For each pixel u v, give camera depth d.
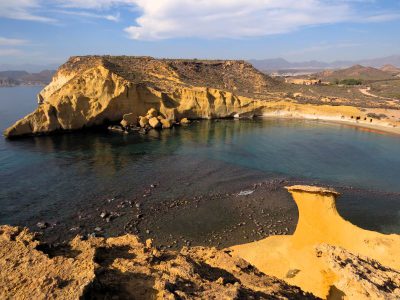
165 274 8.50
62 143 51.69
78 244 9.95
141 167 41.59
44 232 25.19
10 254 8.24
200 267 10.23
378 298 9.54
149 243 11.24
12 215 27.81
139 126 64.94
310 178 39.72
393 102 98.44
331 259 12.01
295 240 20.09
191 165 43.09
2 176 36.69
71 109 58.31
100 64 70.69
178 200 32.03
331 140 59.41
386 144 57.25
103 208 29.69
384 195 34.78
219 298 7.61
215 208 30.52
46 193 32.59
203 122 73.56
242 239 25.31
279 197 33.41
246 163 44.88
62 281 7.02
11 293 6.70
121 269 8.48
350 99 101.12
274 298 9.14
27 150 47.03
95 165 41.69
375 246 17.36
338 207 31.45
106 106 61.09
